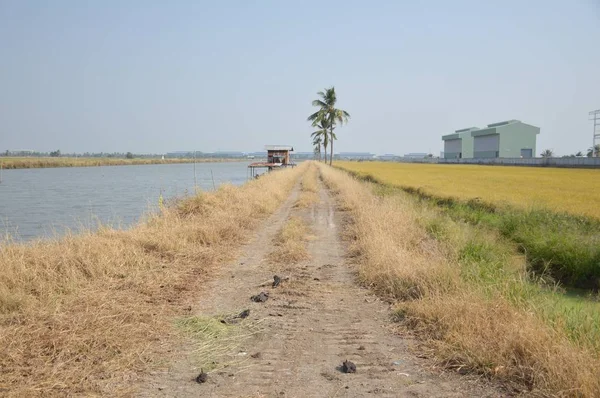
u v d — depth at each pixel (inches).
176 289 274.7
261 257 374.0
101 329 193.6
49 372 159.8
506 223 535.5
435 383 162.9
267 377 167.0
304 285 291.4
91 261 280.2
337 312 241.4
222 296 267.0
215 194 639.8
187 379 164.6
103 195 1184.2
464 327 195.2
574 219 529.7
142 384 159.8
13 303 211.9
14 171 2965.1
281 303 254.8
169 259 334.3
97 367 167.5
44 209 884.0
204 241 395.9
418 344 198.2
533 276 365.1
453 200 788.6
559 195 863.7
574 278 380.2
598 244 396.5
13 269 245.8
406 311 233.6
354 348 194.7
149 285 267.4
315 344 198.8
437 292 235.8
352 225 526.3
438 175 1689.2
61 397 147.6
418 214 542.9
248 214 575.2
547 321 202.8
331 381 164.2
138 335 197.9
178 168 3924.7
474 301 219.0
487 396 153.1
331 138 2474.2
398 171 2044.8
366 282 294.0
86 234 339.9
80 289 241.9
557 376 152.4
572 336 194.5
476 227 520.4
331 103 2363.4
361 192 841.5
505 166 2780.5
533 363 165.9
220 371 171.6
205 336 204.5
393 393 155.6
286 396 153.0
